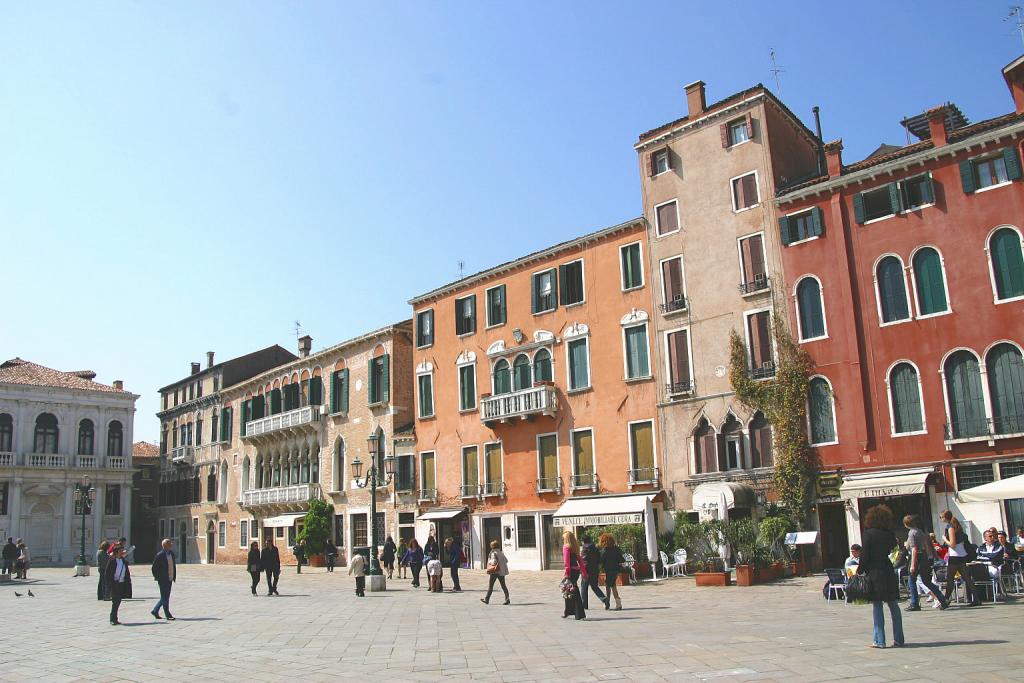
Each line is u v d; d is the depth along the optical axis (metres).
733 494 26.34
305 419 46.06
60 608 22.00
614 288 32.53
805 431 26.33
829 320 26.39
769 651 11.06
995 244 23.56
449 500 37.41
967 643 10.87
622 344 31.88
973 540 22.75
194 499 58.59
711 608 17.39
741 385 27.86
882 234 25.66
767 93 29.17
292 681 10.60
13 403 55.66
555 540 33.06
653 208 31.64
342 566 42.62
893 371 24.98
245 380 53.16
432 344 39.75
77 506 56.81
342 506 43.38
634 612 17.23
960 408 23.61
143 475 65.56
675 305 30.23
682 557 26.39
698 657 10.88
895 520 24.42
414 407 41.06
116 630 16.88
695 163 30.66
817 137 32.16
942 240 24.44
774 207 28.20
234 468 54.12
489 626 15.88
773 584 22.34
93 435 58.69
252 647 13.96
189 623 17.92
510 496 34.94
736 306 28.62
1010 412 22.69
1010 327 22.94
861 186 26.28
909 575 15.52
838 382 25.92
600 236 33.22
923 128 31.12
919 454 24.06
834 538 26.12
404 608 20.34
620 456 31.30
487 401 35.72
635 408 31.11
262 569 25.95
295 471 48.34
